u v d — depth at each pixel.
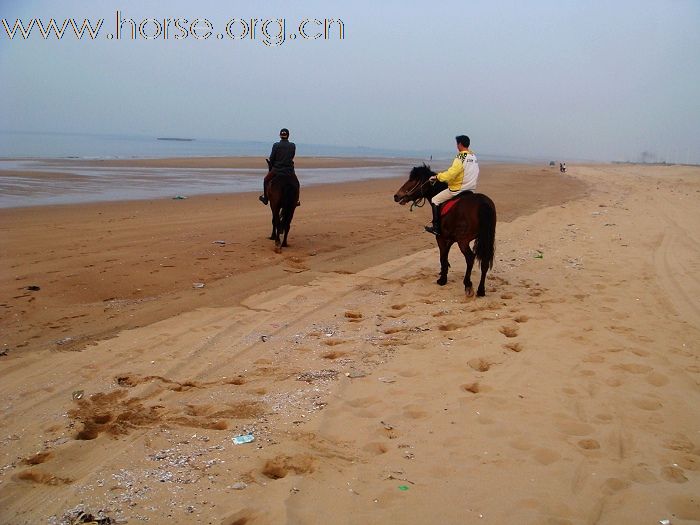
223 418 4.84
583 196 26.30
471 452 4.26
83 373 5.70
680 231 15.29
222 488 3.77
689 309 8.11
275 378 5.70
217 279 9.52
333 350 6.48
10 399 5.11
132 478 3.88
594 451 4.28
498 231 15.53
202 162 45.28
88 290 8.62
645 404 5.10
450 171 8.55
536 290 9.15
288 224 12.24
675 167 67.62
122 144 104.38
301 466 4.11
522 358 6.16
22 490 3.76
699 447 4.36
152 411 4.93
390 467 4.05
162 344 6.55
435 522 3.40
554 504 3.59
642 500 3.61
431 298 8.67
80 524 3.36
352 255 11.95
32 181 24.11
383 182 32.62
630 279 9.90
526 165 75.25
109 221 14.87
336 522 3.40
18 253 10.75
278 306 8.15
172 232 13.54
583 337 6.80
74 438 4.48
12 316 7.36
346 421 4.77
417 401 5.15
